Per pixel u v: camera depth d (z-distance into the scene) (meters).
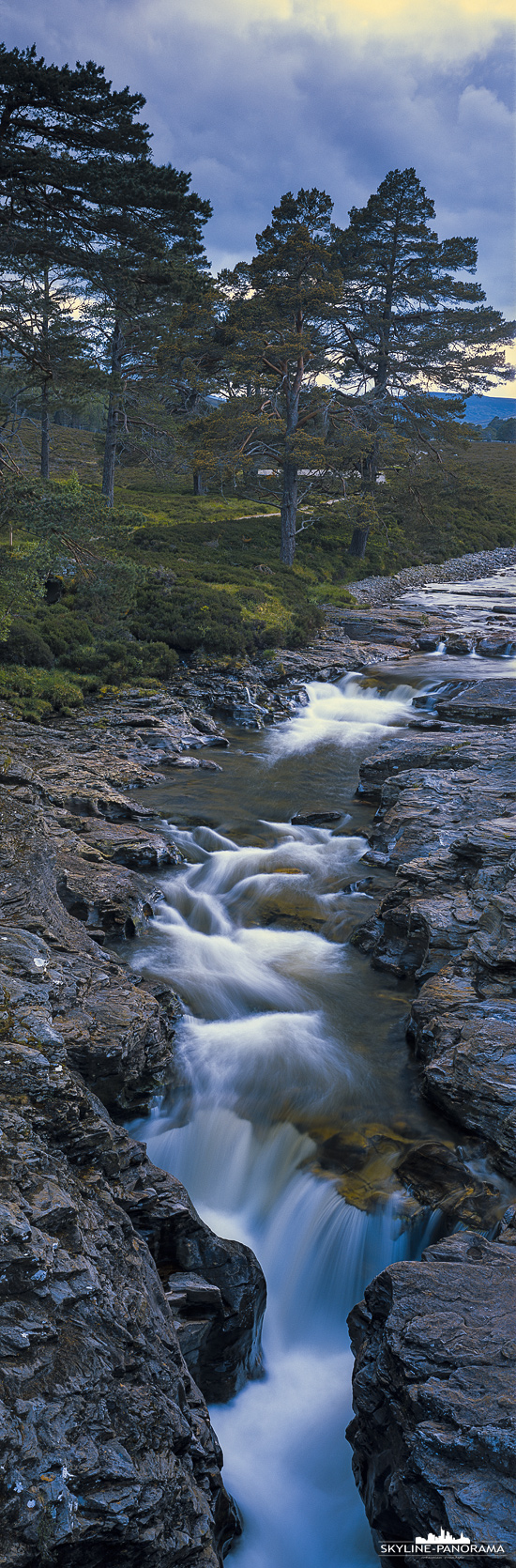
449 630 35.16
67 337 28.69
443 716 23.52
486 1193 7.30
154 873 14.29
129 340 43.34
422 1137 8.31
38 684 22.67
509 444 144.12
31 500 25.16
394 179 43.44
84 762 18.50
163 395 47.94
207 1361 6.39
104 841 14.20
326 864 14.95
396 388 46.88
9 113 22.98
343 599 39.88
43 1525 3.58
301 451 39.12
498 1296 5.53
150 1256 5.70
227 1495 5.29
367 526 44.44
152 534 41.81
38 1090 5.64
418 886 12.04
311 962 11.87
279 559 43.66
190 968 11.34
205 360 42.41
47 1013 6.45
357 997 10.98
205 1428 5.19
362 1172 7.89
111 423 45.88
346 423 43.25
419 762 17.67
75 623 25.92
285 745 22.41
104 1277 4.83
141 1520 3.94
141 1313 4.93
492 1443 4.38
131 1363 4.54
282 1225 7.75
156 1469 4.20
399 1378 5.06
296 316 39.44
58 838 13.62
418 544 58.38
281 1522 5.60
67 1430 3.91
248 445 40.94
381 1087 9.12
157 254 25.12
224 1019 10.28
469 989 9.65
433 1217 7.19
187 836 15.91
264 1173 8.16
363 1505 5.59
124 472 70.81
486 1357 4.93
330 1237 7.44
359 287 45.06
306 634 31.81
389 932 11.80
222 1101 8.86
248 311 38.16
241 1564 5.23
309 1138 8.36
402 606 41.16
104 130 23.20
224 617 29.31
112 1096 8.12
